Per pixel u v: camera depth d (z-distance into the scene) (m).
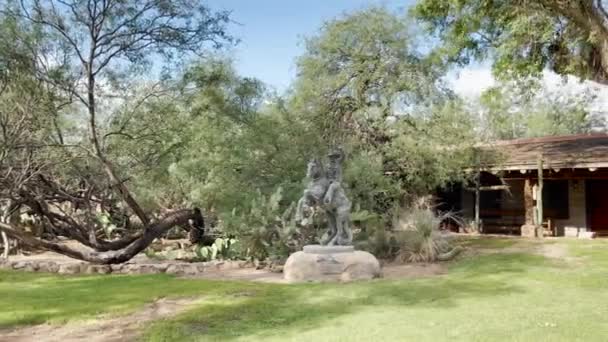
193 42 12.02
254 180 13.82
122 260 11.61
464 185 18.62
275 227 11.56
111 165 11.89
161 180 15.39
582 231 18.34
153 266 10.84
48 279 9.77
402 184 15.77
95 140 11.34
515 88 17.81
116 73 12.33
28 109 11.03
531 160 17.08
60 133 11.84
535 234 17.19
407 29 17.53
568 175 17.70
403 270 10.36
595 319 6.07
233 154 13.95
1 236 14.80
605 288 7.98
